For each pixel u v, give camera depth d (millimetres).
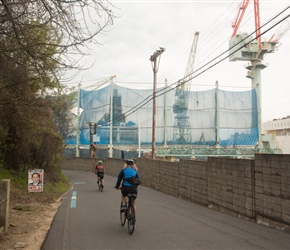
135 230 8109
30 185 14281
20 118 13766
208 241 6926
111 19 6195
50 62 6906
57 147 21109
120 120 63125
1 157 16375
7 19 5574
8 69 7215
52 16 5875
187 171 15047
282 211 7949
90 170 50125
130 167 8273
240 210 10000
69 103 21656
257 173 9078
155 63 30016
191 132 63156
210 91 65125
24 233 7379
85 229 8258
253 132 66312
